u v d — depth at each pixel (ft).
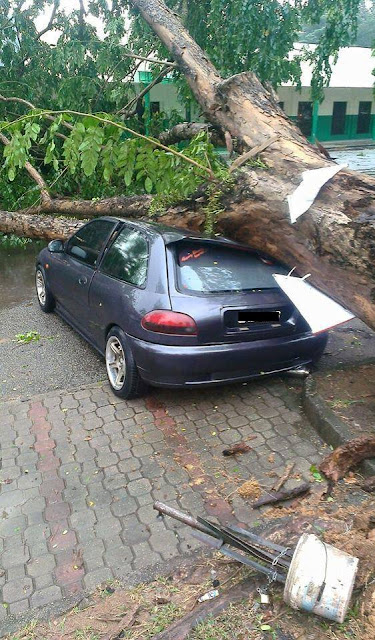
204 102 19.10
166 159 15.11
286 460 11.70
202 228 16.16
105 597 8.35
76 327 18.42
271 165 14.43
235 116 17.39
